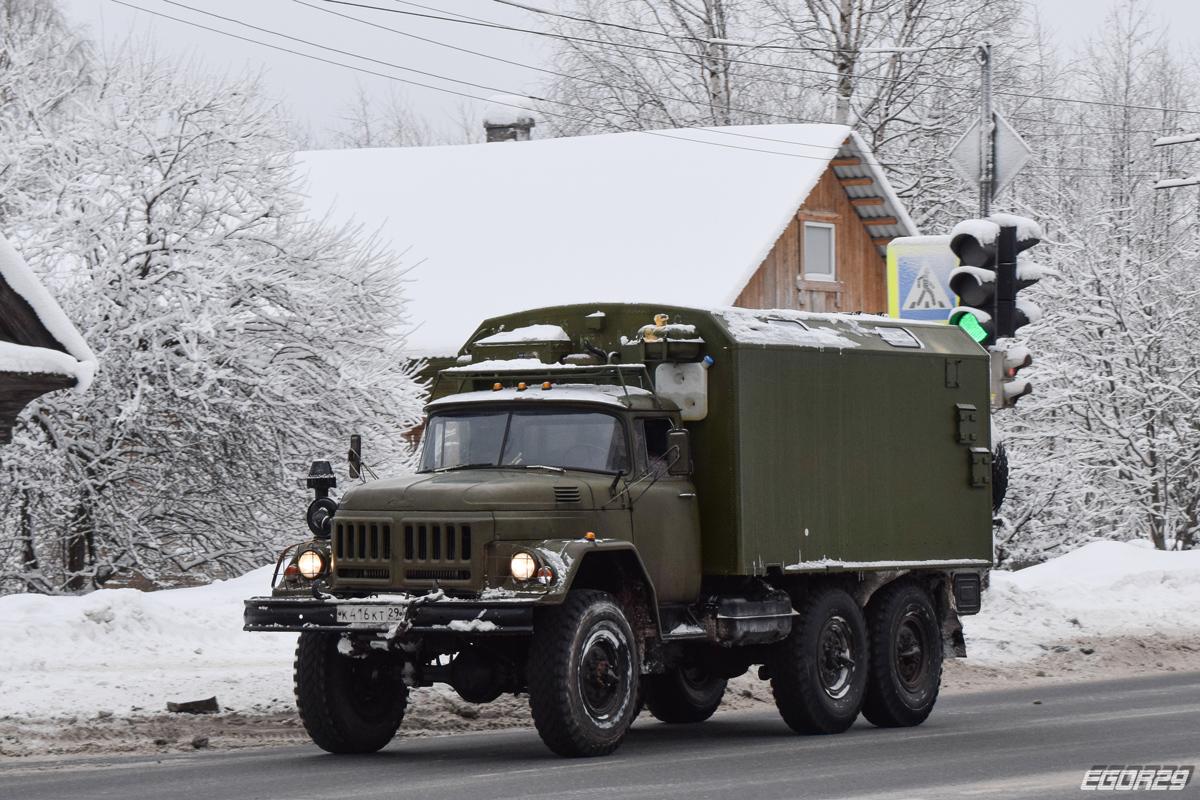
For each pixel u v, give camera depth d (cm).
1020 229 4006
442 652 2405
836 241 8012
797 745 2578
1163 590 5175
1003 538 6794
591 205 7688
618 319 2792
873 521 2941
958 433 3162
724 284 6856
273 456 5119
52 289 4969
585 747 2322
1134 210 7219
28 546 5159
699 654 2852
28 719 2748
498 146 8412
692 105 10106
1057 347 6625
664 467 2620
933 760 2334
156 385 5019
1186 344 6538
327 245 5303
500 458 2598
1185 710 3033
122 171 5134
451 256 7519
